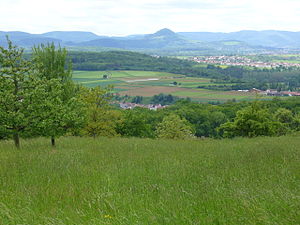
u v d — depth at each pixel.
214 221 5.58
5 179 9.32
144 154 14.90
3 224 5.71
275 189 7.30
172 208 6.37
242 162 11.78
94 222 5.60
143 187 8.30
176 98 164.00
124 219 5.75
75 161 12.34
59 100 16.20
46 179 9.34
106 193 7.57
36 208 6.69
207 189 7.89
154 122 72.06
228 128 29.64
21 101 15.51
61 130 17.09
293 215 5.56
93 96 25.58
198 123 82.31
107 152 15.52
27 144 19.06
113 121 27.41
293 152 13.61
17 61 15.91
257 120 28.42
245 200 6.52
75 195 7.69
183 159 13.22
